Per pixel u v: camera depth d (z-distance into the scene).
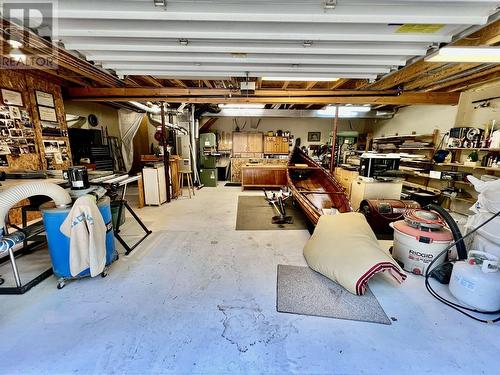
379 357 1.49
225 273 2.44
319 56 2.62
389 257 2.15
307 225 3.89
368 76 3.29
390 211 3.52
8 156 3.36
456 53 2.27
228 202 5.49
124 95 4.32
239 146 8.63
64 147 4.30
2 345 1.54
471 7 1.70
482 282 1.84
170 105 6.56
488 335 1.67
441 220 2.56
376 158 4.27
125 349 1.53
